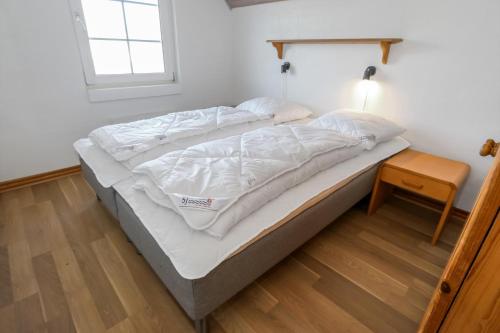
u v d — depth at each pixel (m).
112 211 1.61
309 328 1.19
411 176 1.70
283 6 2.61
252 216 1.14
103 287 1.36
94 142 1.86
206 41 3.03
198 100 3.19
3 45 1.98
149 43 2.71
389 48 2.02
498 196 0.39
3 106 2.09
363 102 2.28
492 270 0.43
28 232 1.74
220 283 1.04
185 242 1.01
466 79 1.75
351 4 2.14
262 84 3.09
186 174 1.19
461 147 1.87
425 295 1.36
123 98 2.61
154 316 1.23
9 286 1.36
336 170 1.60
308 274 1.47
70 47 2.26
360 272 1.49
